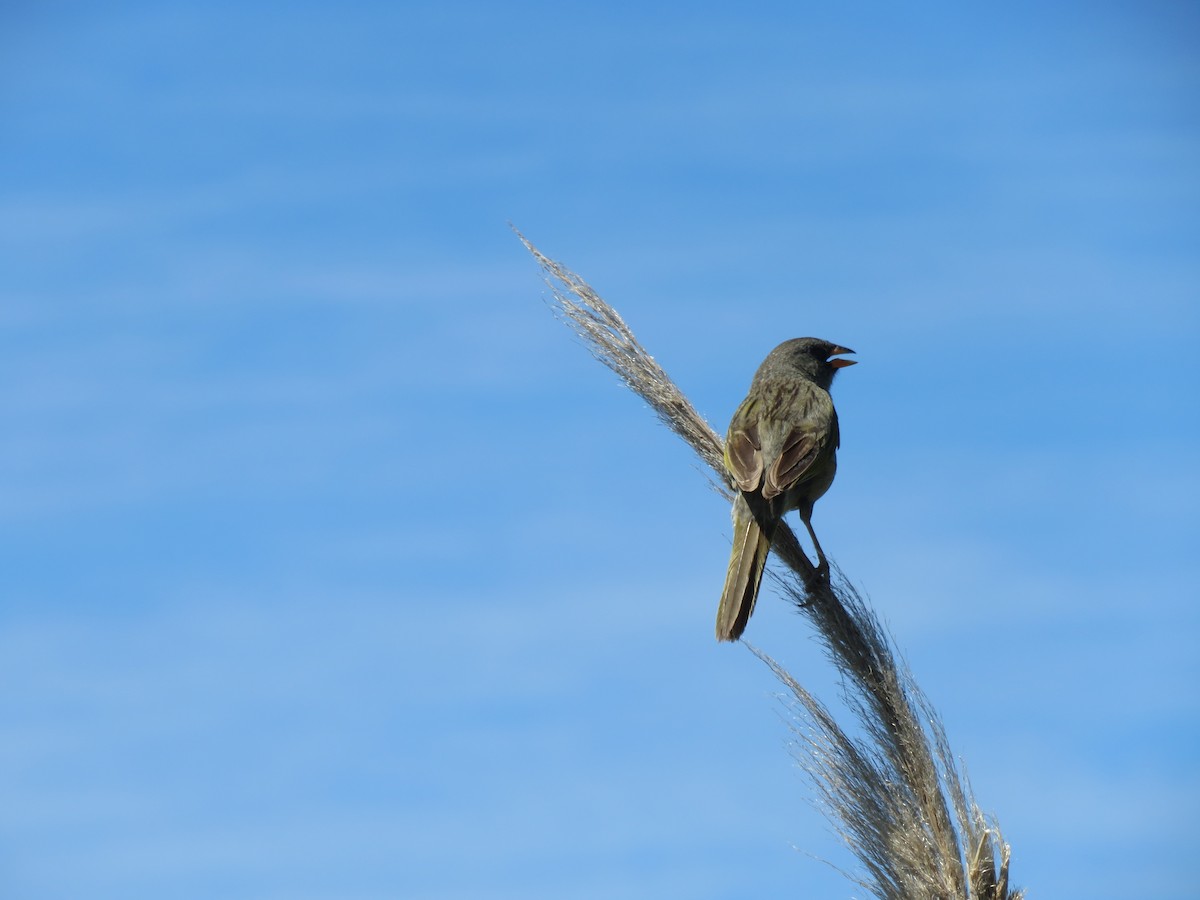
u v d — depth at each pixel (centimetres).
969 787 810
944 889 775
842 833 812
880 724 843
